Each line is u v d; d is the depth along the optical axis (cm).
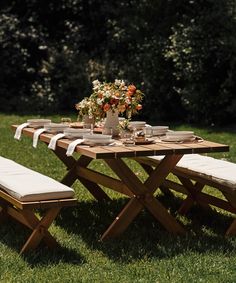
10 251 525
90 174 669
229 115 1363
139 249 527
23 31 1600
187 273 474
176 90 1363
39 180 548
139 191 566
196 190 645
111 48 1562
